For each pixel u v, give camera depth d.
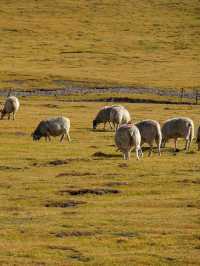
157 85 154.12
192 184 46.50
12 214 38.47
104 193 43.94
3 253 30.84
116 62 192.62
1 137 74.62
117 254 31.09
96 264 29.47
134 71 177.38
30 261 29.73
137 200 41.75
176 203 40.84
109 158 57.78
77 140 72.94
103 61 193.62
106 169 51.72
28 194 43.53
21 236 33.78
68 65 185.50
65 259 30.20
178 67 185.88
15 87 149.50
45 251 31.34
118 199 42.22
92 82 157.12
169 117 99.00
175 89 148.38
